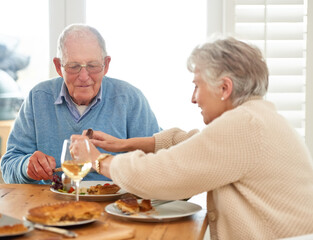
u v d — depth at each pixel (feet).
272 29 9.64
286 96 9.71
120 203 5.05
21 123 7.95
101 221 4.60
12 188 6.46
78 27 7.52
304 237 3.83
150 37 9.86
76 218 4.35
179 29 9.85
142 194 4.91
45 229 4.17
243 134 4.75
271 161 4.82
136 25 9.85
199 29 9.86
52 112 7.95
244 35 9.62
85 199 5.74
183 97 9.89
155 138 6.64
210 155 4.75
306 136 9.71
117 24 9.86
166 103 9.93
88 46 7.40
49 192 6.20
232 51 5.16
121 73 9.93
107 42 9.89
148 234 4.37
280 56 9.66
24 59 10.26
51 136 7.84
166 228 4.59
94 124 7.92
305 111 9.69
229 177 4.81
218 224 5.09
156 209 5.31
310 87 9.68
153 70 9.91
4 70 10.26
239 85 5.16
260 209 4.85
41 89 8.06
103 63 7.63
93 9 9.87
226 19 9.61
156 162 4.82
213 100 5.29
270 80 9.69
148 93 9.94
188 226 4.67
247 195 4.91
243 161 4.75
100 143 6.55
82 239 3.97
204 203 9.76
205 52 5.23
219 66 5.14
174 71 9.87
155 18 9.85
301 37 9.65
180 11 9.82
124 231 4.23
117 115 8.10
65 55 7.42
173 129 6.72
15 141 7.88
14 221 4.30
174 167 4.76
